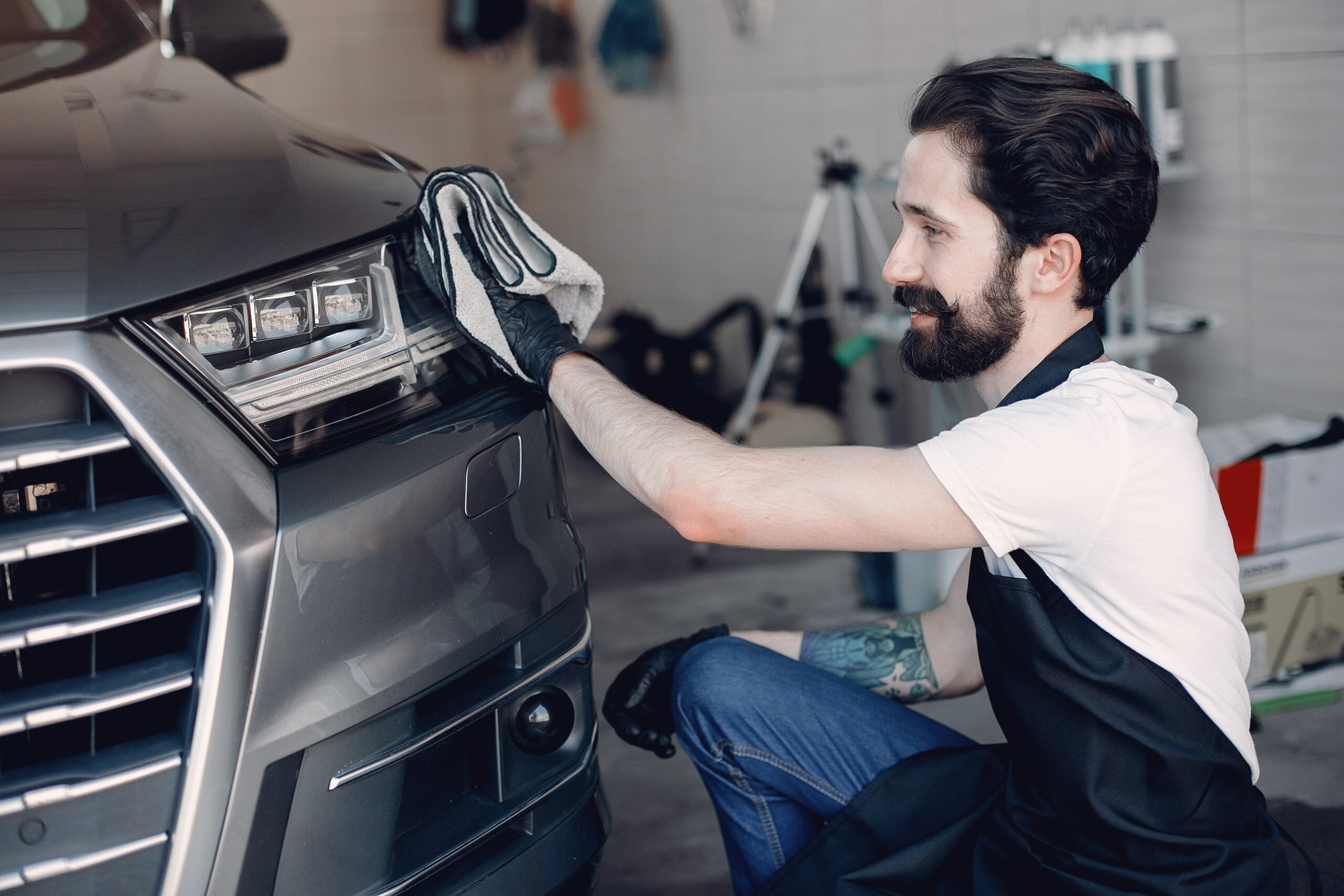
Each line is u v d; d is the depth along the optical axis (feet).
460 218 3.88
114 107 4.31
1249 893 3.26
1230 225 8.44
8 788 3.04
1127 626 3.20
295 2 20.20
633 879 5.62
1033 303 3.33
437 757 3.72
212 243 3.42
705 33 14.28
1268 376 8.38
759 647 4.13
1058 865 3.34
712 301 15.30
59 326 3.00
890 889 3.55
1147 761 3.24
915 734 4.00
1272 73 7.90
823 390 11.93
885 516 3.18
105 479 3.14
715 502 3.28
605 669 8.01
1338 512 6.95
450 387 3.86
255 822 3.19
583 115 17.92
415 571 3.48
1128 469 3.12
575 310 4.03
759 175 13.78
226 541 3.11
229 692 3.12
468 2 19.63
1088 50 8.11
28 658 3.12
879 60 11.43
